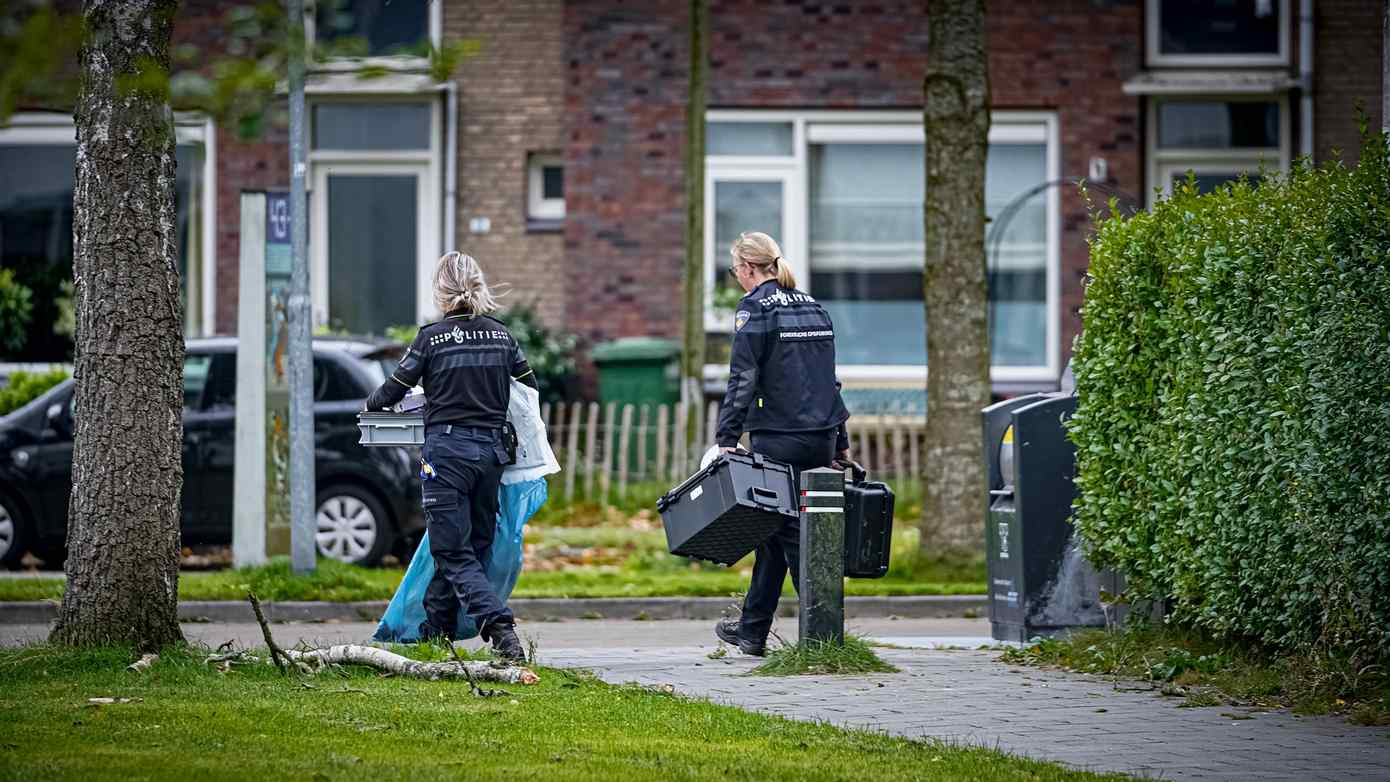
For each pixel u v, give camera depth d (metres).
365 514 50.56
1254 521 27.03
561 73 73.00
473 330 30.16
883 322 72.88
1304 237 25.70
